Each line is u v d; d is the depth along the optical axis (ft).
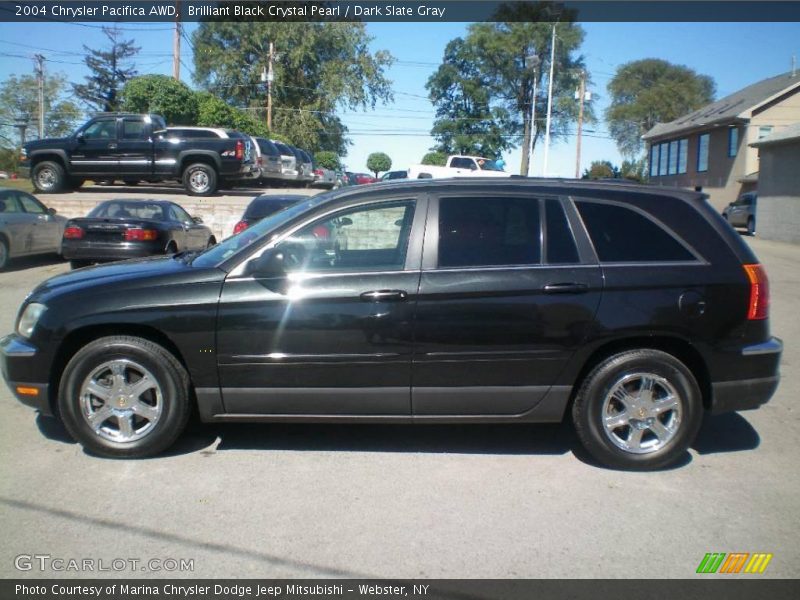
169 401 15.56
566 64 177.99
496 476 15.28
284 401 15.57
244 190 83.87
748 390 15.83
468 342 15.30
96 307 15.35
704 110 146.82
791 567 11.85
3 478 14.70
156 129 66.90
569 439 17.60
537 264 15.49
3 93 220.23
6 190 44.78
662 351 15.62
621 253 15.67
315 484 14.69
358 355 15.33
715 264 15.67
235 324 15.26
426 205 15.85
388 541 12.45
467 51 179.63
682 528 13.10
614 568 11.73
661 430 15.64
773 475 15.56
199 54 148.36
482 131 182.19
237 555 11.93
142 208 44.06
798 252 70.23
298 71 151.94
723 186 126.41
